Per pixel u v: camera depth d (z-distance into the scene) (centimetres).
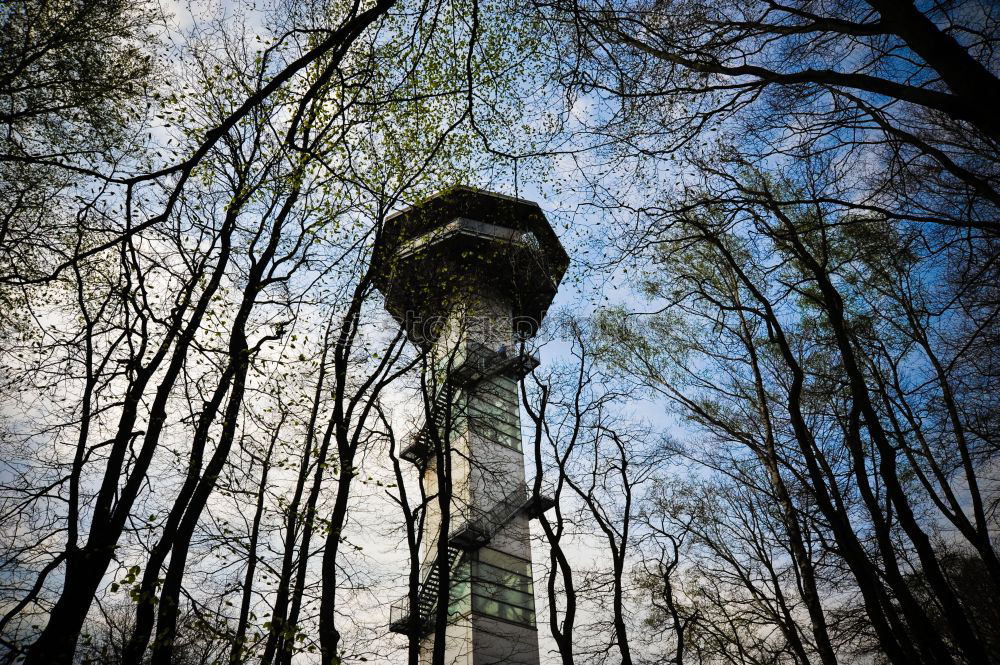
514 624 2727
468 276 1653
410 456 1791
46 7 1165
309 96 643
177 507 999
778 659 1645
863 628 1516
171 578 960
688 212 1187
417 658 1230
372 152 1398
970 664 882
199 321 1116
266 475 1316
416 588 1292
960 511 1273
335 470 1245
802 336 1628
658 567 1730
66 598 866
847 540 1026
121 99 1243
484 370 2494
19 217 1225
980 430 1369
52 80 1188
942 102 661
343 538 1206
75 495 1013
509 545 2942
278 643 1097
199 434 1068
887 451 1001
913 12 667
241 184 1250
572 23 895
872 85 724
